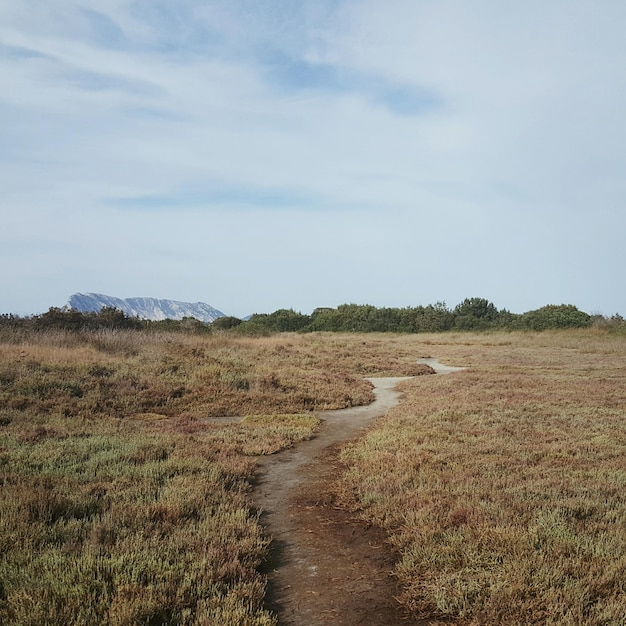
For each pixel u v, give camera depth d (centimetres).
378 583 518
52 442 1011
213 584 487
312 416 1451
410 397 1762
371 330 6775
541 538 550
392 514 673
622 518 597
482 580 474
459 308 7256
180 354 2178
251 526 636
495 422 1227
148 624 414
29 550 515
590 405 1446
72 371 1677
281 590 508
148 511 637
